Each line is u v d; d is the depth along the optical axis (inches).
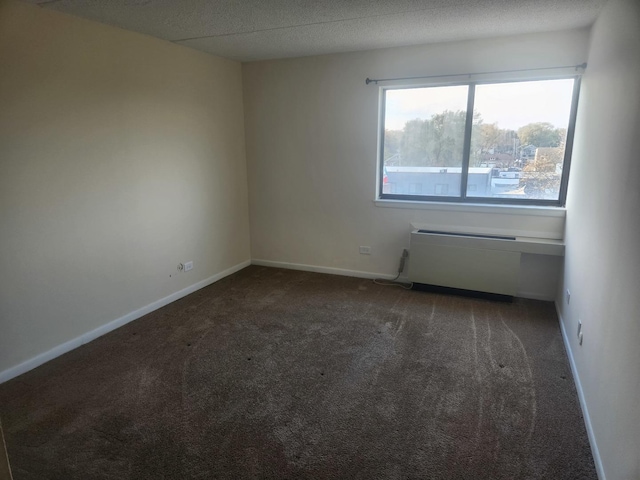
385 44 145.3
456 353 110.3
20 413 86.4
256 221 191.9
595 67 107.8
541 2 101.5
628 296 61.8
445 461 72.6
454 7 105.5
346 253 177.5
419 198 163.6
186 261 155.6
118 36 120.1
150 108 133.3
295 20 115.4
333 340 118.7
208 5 102.2
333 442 77.6
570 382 96.2
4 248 96.7
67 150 108.7
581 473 69.7
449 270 151.0
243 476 69.7
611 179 79.0
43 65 101.3
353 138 164.2
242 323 130.9
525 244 138.3
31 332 104.3
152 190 137.1
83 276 116.4
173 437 79.3
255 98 177.8
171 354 111.4
